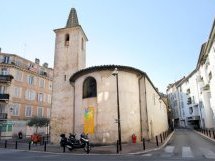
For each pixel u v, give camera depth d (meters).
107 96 20.14
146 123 21.48
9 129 34.44
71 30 28.02
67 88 25.33
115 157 11.97
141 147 16.33
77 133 21.09
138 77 22.92
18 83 37.66
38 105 41.91
